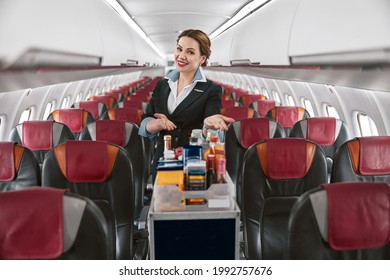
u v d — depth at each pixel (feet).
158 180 5.71
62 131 10.75
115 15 21.62
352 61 9.62
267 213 7.64
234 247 5.57
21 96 13.05
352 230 4.55
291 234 4.70
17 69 9.23
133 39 29.60
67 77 14.57
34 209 4.33
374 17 8.35
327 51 11.04
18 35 8.73
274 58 16.71
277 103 23.35
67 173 7.13
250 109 15.80
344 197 4.53
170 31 38.65
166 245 5.54
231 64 29.25
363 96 12.08
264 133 10.80
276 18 16.40
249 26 22.50
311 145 7.72
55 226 4.36
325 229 4.61
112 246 6.76
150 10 24.54
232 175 10.82
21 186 7.51
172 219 5.44
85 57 14.55
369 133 14.15
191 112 7.02
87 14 14.74
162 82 7.37
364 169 7.95
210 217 5.46
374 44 8.41
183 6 23.31
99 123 10.66
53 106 19.70
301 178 7.84
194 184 5.61
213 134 7.07
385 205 4.56
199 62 6.72
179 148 7.01
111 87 47.03
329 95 15.65
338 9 10.27
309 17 12.42
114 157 7.25
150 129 6.53
